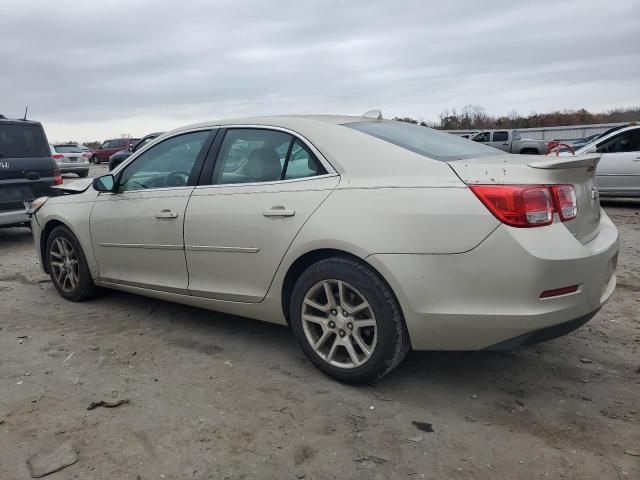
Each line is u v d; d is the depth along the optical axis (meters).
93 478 2.42
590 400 3.06
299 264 3.32
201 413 2.96
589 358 3.61
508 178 2.73
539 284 2.64
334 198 3.12
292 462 2.52
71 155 25.12
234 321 4.44
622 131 10.59
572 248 2.72
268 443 2.67
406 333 2.99
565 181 2.85
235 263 3.59
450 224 2.75
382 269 2.89
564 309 2.71
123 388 3.26
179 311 4.71
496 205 2.68
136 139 36.59
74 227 4.73
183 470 2.47
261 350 3.82
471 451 2.59
